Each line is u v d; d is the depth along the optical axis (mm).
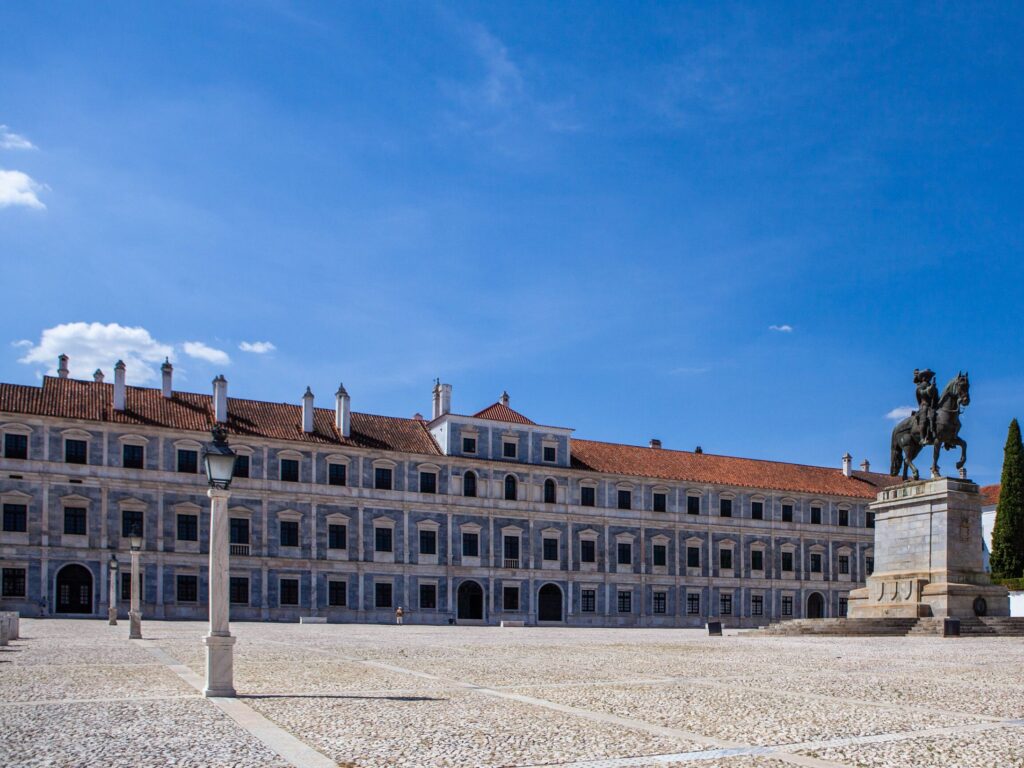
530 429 94250
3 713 16188
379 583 85250
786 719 16031
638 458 101812
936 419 52094
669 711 16984
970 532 50594
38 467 73938
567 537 94000
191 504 78750
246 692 19422
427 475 88938
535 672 25094
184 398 83312
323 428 86750
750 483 104062
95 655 30250
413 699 18453
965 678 23688
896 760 12484
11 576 72188
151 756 12438
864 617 51250
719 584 100500
